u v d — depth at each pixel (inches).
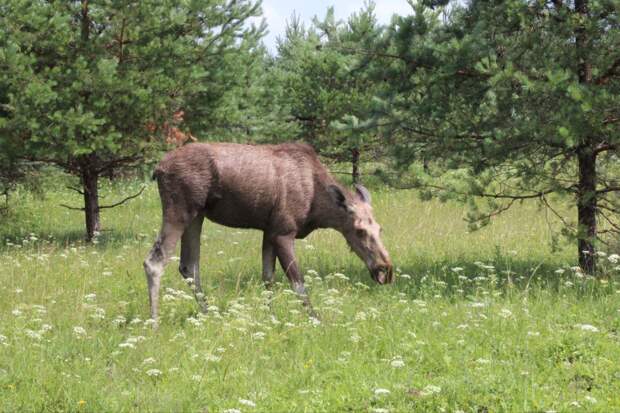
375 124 460.8
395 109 458.0
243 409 245.9
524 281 443.5
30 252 553.0
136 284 445.7
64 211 900.6
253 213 390.6
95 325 350.3
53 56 623.5
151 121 669.3
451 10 463.5
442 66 439.8
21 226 744.3
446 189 464.4
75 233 735.7
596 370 273.1
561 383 264.1
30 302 391.2
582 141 422.9
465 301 391.9
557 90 408.2
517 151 438.6
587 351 292.2
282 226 394.0
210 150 379.6
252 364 290.4
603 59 420.8
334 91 965.8
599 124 392.5
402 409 242.1
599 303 370.3
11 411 242.5
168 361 293.9
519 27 444.5
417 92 468.1
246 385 269.0
